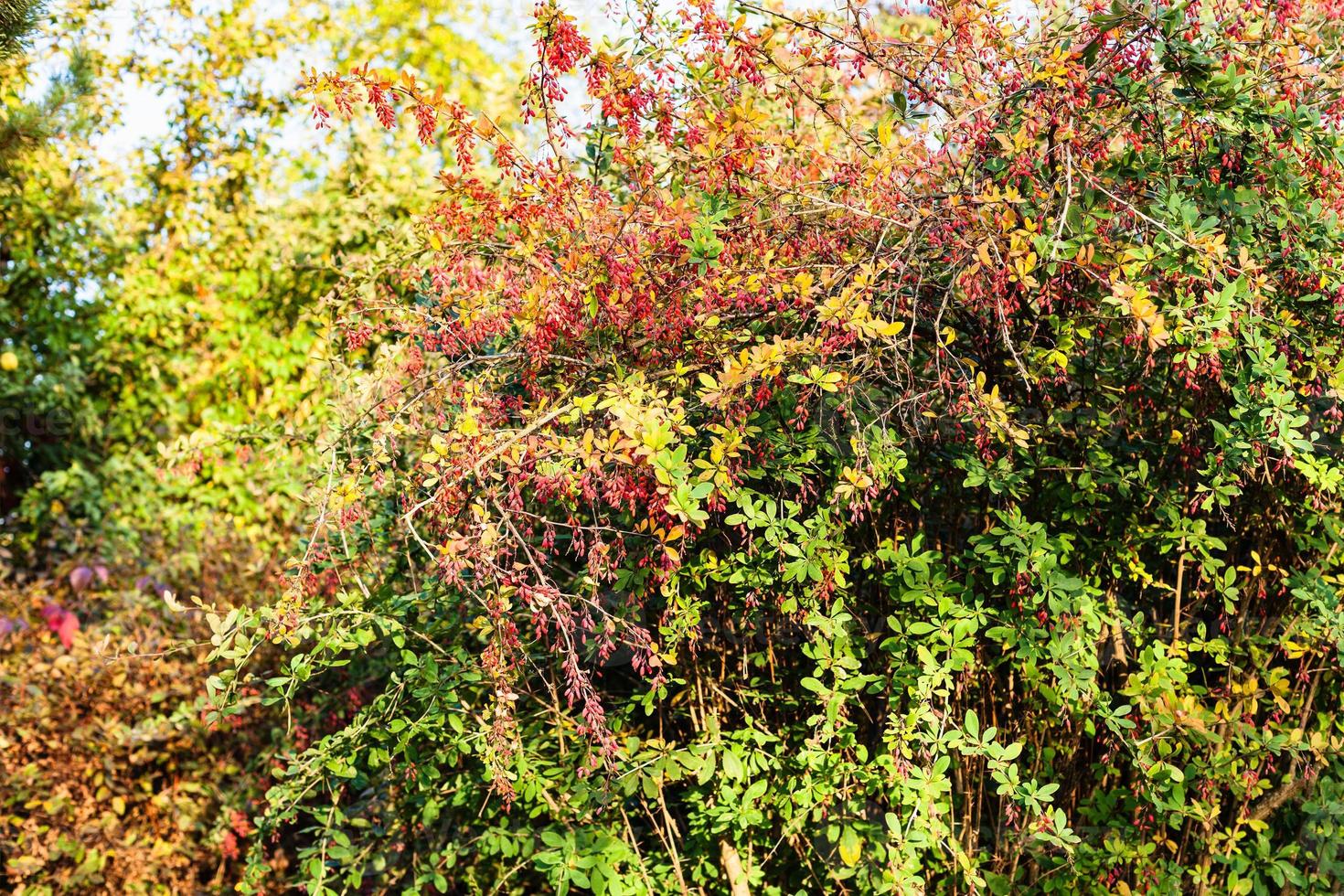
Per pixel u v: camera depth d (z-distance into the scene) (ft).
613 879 8.14
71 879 12.56
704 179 8.74
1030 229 7.16
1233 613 8.19
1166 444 8.92
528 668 9.40
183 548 18.47
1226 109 7.80
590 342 8.63
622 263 8.04
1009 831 8.94
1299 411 8.26
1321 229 7.80
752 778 8.73
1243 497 9.18
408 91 7.95
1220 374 7.50
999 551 8.10
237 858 13.42
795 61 9.31
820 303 8.09
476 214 8.84
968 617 7.88
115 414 24.40
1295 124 7.88
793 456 8.11
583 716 7.79
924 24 9.64
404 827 10.68
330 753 9.35
